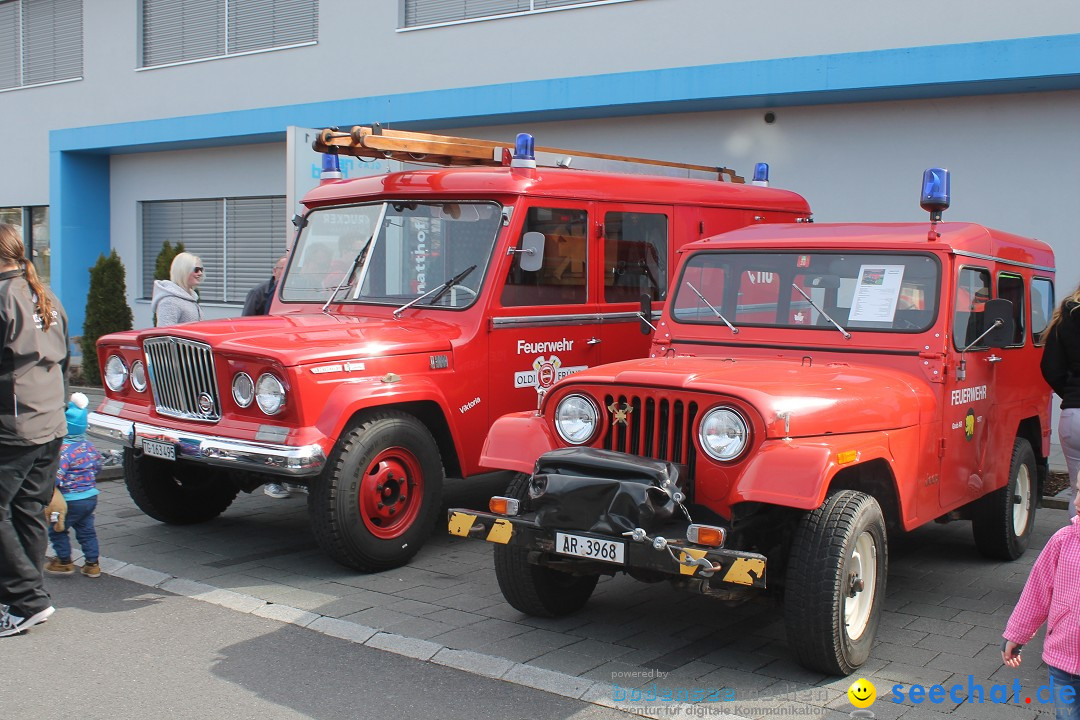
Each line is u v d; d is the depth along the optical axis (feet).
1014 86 31.89
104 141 57.52
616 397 15.71
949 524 25.11
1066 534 10.99
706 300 19.52
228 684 14.73
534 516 15.67
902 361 17.47
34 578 16.93
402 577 19.97
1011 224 33.17
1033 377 21.97
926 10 33.60
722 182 27.53
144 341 21.03
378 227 23.48
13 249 16.78
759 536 15.65
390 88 47.65
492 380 21.76
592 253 23.70
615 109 39.65
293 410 18.70
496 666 15.19
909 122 34.81
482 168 22.88
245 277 56.18
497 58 43.96
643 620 17.65
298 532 23.54
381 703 14.10
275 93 52.19
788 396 14.75
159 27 57.47
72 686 14.65
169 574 19.92
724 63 36.65
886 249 18.20
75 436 19.66
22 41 64.59
